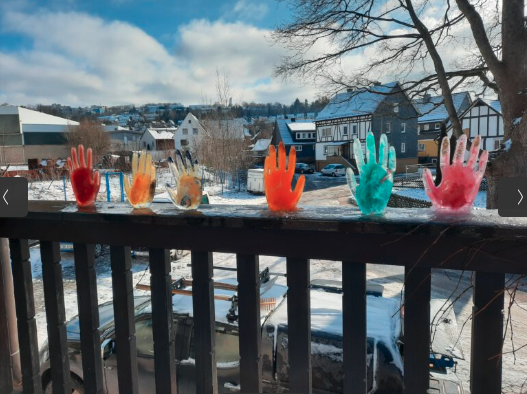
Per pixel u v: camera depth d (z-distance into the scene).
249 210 1.45
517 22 10.16
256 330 1.43
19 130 48.44
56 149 50.59
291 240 1.31
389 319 3.15
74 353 3.19
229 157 27.83
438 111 42.41
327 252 1.27
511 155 8.34
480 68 11.98
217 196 22.91
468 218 1.18
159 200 7.02
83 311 1.66
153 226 1.48
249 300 1.42
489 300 1.17
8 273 1.96
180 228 1.44
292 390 1.41
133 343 1.64
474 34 10.77
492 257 1.11
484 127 30.62
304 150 50.47
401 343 3.03
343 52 12.77
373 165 1.30
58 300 1.71
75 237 1.60
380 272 8.38
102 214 1.52
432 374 3.07
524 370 4.05
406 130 37.44
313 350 2.91
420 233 1.14
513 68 10.21
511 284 1.14
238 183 26.56
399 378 2.74
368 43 12.60
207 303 1.48
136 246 1.53
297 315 1.36
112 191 21.52
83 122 45.59
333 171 37.53
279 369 2.90
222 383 2.95
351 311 1.30
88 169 1.73
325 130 43.41
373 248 1.22
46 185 23.02
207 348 1.51
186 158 1.55
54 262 1.69
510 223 1.10
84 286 1.64
